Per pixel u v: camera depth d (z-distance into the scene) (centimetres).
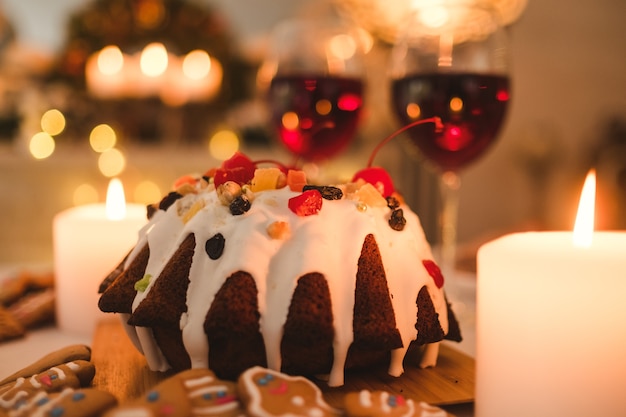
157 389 42
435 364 53
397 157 159
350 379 50
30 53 162
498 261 43
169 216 52
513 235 47
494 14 65
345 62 72
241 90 161
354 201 51
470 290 73
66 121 154
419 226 54
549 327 42
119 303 52
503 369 43
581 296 41
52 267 84
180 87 148
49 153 150
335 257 48
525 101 200
